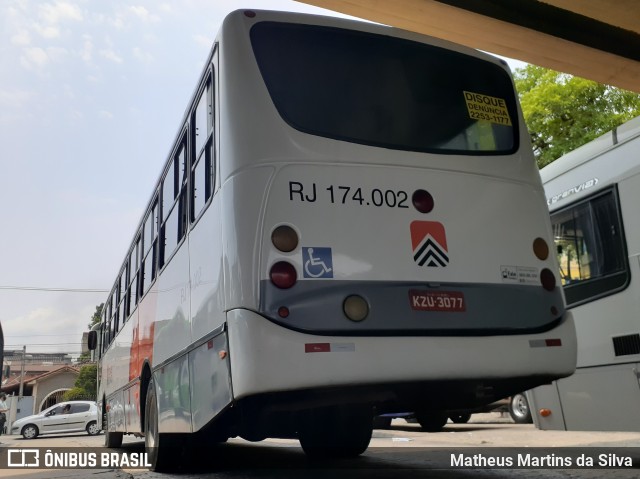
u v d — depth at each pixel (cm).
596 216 706
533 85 1616
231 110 420
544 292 453
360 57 463
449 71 492
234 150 411
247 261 384
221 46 444
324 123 429
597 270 693
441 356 396
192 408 479
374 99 452
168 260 621
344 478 539
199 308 468
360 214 412
